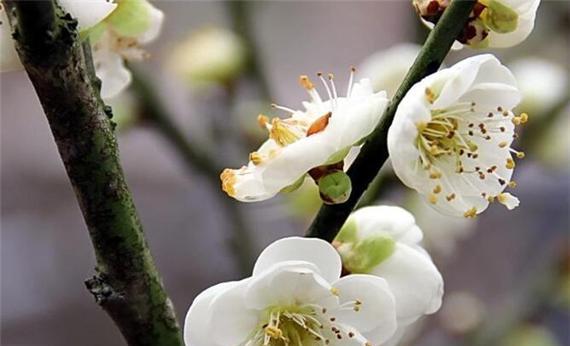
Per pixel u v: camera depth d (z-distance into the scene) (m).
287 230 0.55
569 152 0.52
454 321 0.56
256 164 0.32
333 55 0.95
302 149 0.32
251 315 0.32
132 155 0.86
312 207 0.45
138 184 0.85
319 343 0.33
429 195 0.32
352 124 0.32
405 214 0.34
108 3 0.32
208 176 0.47
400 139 0.31
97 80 0.32
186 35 0.62
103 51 0.35
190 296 0.81
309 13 0.94
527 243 0.76
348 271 0.33
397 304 0.33
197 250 0.82
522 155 0.33
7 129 0.88
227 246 0.46
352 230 0.34
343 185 0.32
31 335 0.82
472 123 0.33
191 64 0.50
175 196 0.84
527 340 0.53
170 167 0.86
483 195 0.33
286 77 0.91
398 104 0.32
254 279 0.32
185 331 0.32
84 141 0.31
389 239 0.33
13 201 0.86
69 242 0.85
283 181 0.32
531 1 0.33
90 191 0.31
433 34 0.32
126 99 0.47
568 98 0.52
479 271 0.77
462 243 0.73
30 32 0.30
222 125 0.49
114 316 0.32
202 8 0.71
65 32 0.30
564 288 0.53
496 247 0.77
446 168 0.33
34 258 0.84
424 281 0.33
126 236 0.32
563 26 0.57
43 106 0.31
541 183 0.75
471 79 0.32
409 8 0.52
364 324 0.32
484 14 0.33
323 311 0.32
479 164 0.33
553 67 0.53
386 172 0.43
